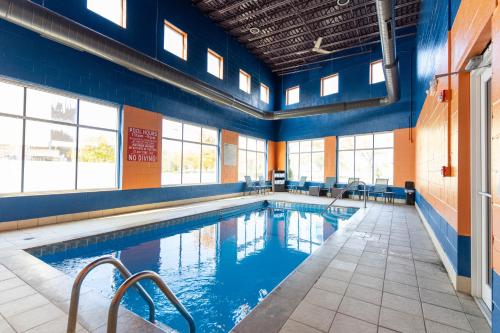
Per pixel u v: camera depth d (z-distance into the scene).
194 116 8.06
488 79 2.11
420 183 6.15
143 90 6.44
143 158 6.42
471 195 2.26
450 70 2.73
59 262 3.46
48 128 4.84
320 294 2.22
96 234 4.08
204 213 6.31
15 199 4.34
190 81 6.50
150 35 6.55
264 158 12.09
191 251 4.12
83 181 5.38
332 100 10.44
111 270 3.24
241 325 1.75
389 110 8.86
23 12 3.60
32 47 4.50
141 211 6.27
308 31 8.69
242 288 2.91
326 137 10.54
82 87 5.19
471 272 2.24
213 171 9.08
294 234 5.26
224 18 8.55
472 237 2.24
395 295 2.23
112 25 5.66
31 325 1.73
